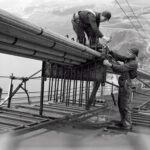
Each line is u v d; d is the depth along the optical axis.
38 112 6.43
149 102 12.16
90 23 6.38
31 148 3.39
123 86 5.42
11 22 2.91
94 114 7.27
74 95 7.72
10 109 6.35
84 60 6.27
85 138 4.17
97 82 7.08
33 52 4.56
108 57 6.16
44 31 3.55
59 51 4.91
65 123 5.58
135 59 5.49
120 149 3.53
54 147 3.50
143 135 4.61
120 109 5.42
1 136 3.90
